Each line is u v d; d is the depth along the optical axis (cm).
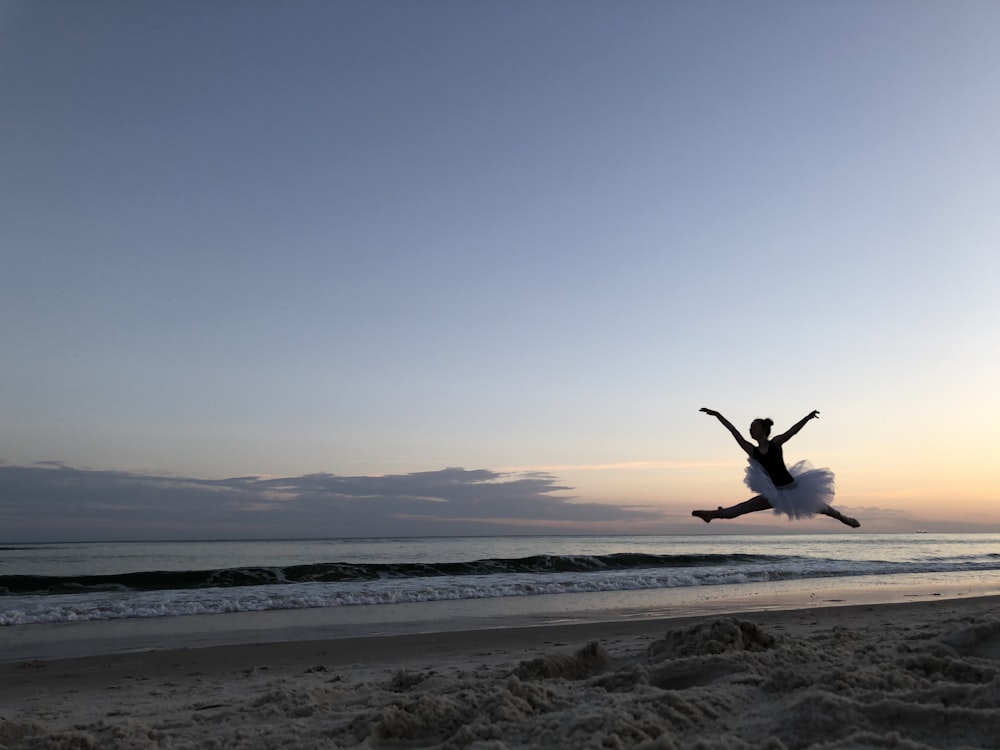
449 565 2436
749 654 559
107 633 1203
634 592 1889
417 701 488
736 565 2825
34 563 2962
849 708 399
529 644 1043
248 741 452
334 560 3266
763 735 384
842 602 1616
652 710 425
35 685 799
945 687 436
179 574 2000
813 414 714
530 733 411
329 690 634
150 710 628
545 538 9631
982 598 1616
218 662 927
